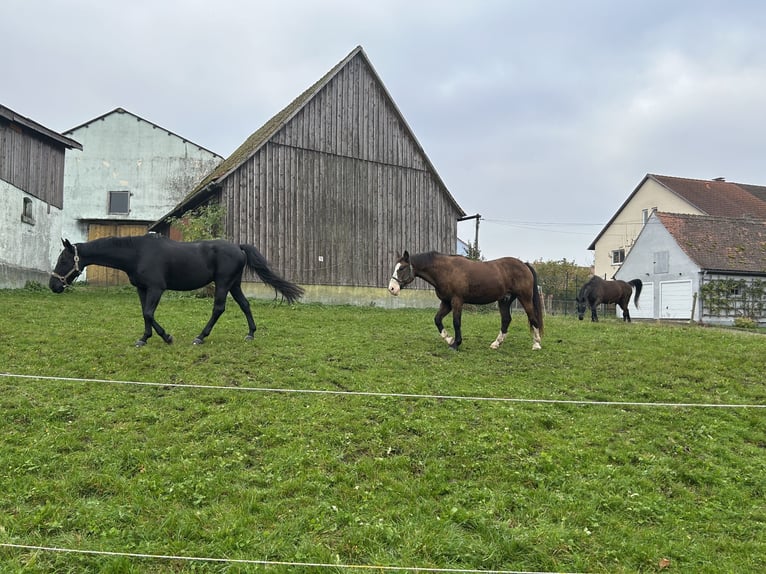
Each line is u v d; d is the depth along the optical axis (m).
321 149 21.92
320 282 21.58
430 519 5.19
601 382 9.66
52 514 4.99
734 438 7.55
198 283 10.69
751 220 35.53
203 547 4.64
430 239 24.30
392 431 7.03
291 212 21.14
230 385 8.45
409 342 12.21
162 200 32.47
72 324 12.05
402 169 23.80
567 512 5.48
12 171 18.97
